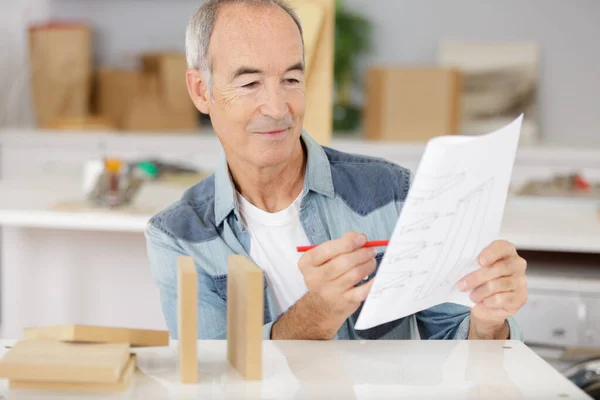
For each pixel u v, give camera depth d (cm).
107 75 502
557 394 121
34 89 501
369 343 145
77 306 336
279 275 169
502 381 126
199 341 145
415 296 133
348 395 120
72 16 528
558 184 355
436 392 121
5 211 291
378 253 173
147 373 128
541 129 501
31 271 335
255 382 125
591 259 287
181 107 500
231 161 166
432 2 499
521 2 495
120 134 485
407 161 451
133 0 525
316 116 245
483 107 486
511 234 267
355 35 496
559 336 261
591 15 493
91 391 119
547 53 496
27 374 117
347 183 175
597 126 499
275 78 152
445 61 489
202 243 169
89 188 311
